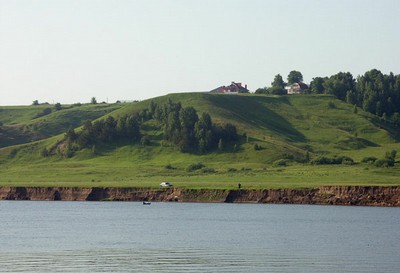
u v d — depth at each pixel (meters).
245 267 119.94
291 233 170.25
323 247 144.38
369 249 141.62
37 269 118.19
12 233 170.62
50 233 170.38
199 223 194.38
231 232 172.25
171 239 157.88
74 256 131.50
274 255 133.00
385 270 118.00
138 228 181.88
